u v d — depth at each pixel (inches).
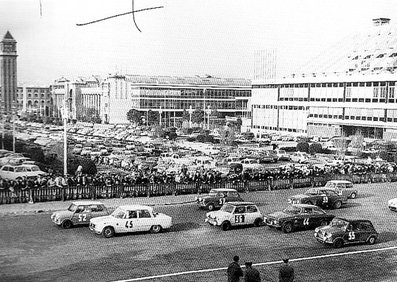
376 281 844.0
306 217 1177.4
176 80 5280.5
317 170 2010.3
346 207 1510.8
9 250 921.5
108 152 2711.6
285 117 4830.2
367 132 4097.0
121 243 1016.9
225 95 5442.9
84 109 5187.0
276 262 930.1
